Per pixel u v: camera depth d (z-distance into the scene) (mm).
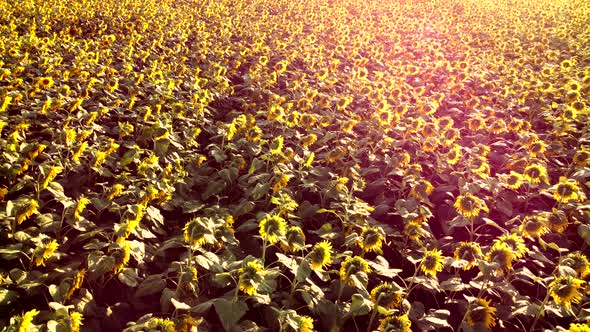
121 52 10977
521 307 4082
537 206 6414
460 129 8531
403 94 9797
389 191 6492
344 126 7488
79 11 15430
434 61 13133
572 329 3191
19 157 5281
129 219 4410
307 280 3877
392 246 5258
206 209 5035
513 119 7969
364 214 4930
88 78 9008
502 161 7547
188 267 3881
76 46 11094
